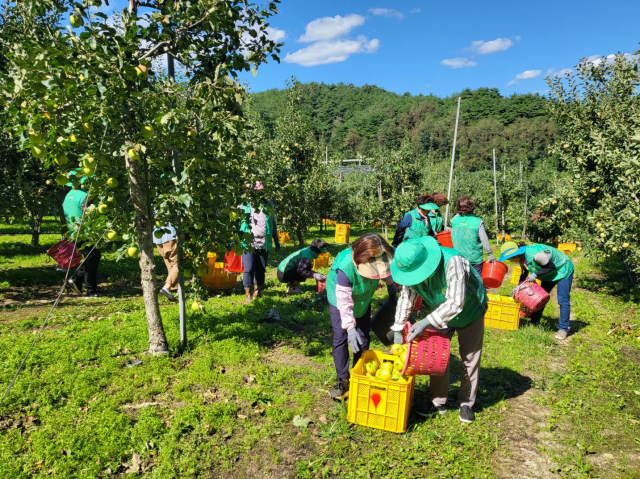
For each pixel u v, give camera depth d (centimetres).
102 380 435
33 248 1397
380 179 1866
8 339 530
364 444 363
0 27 693
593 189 946
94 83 376
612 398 453
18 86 338
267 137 1761
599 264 1339
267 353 545
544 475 332
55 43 371
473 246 701
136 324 613
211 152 466
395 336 429
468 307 367
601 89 1038
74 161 441
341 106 19912
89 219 464
